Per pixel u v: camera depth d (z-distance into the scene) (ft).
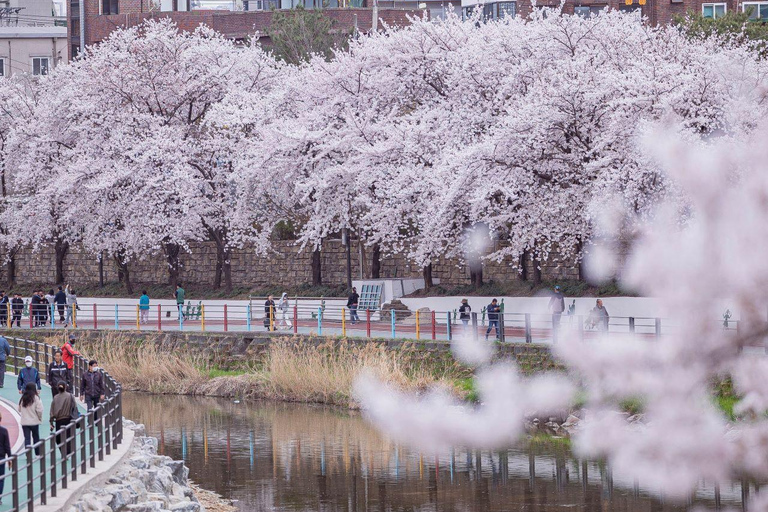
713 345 31.86
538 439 150.61
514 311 213.66
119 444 111.65
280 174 241.76
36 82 335.67
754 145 32.09
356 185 225.35
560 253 229.25
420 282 250.37
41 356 216.33
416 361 180.14
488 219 200.95
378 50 230.48
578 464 134.31
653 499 114.62
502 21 227.61
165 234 262.67
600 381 34.53
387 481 128.16
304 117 238.07
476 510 112.88
